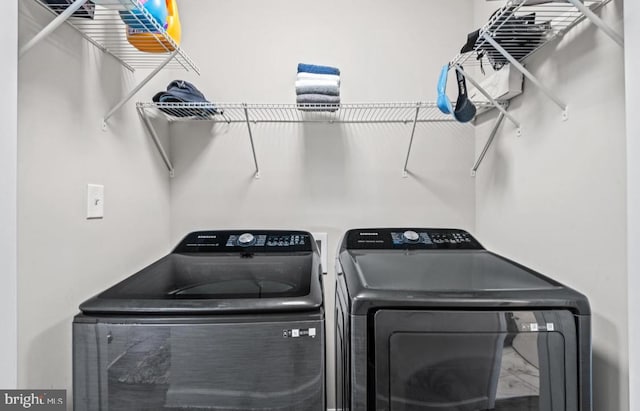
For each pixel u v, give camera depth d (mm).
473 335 874
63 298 1059
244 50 1961
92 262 1214
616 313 986
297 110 1922
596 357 1060
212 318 880
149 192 1701
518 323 872
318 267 1317
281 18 1969
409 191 2010
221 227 1984
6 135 701
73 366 863
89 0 965
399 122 1995
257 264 1362
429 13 1987
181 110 1722
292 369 888
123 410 864
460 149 2012
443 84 1397
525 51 1353
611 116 998
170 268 1307
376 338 881
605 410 1024
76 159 1129
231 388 878
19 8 886
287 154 1988
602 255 1034
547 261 1300
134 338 870
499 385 874
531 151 1405
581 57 1114
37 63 960
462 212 2014
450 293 895
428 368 880
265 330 884
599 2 1026
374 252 1448
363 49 1981
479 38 1241
